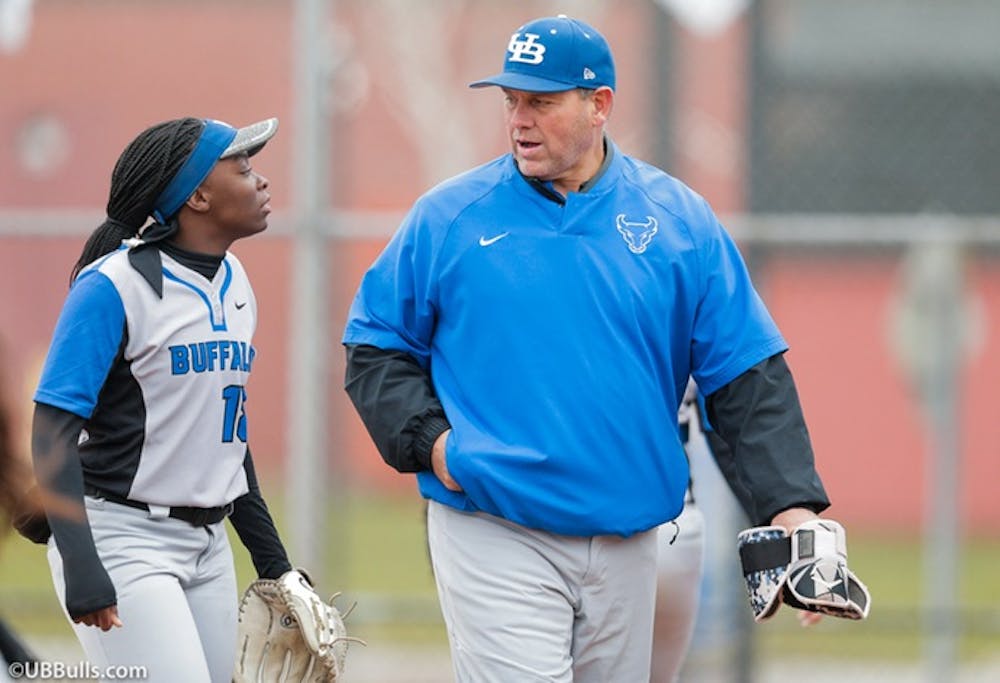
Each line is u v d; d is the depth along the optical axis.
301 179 25.91
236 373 15.76
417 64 66.25
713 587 25.00
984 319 57.19
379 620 27.64
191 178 15.36
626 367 15.70
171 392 15.30
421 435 15.92
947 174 46.41
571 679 16.12
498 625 15.83
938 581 27.89
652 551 16.47
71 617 14.73
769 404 15.81
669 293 15.88
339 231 26.02
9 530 10.95
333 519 35.38
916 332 29.89
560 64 15.48
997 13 46.69
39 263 43.38
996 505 58.53
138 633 15.12
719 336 16.02
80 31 50.75
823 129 46.47
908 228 28.69
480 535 16.00
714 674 25.30
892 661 34.31
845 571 14.95
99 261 15.22
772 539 15.18
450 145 66.44
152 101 52.31
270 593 16.31
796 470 15.49
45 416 14.71
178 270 15.42
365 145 65.94
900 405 58.41
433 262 15.92
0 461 10.74
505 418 15.71
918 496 58.41
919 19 47.12
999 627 27.33
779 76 45.78
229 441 15.77
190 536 15.60
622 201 15.98
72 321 14.86
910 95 46.78
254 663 16.23
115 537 15.30
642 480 15.85
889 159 46.41
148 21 51.97
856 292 58.38
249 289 16.16
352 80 36.00
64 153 49.91
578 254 15.70
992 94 46.59
